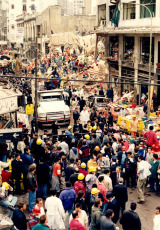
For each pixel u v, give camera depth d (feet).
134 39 108.99
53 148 45.24
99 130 58.23
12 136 40.96
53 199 31.83
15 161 40.04
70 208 34.04
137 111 74.23
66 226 35.14
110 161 45.75
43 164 39.65
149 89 73.26
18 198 40.91
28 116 79.46
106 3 130.00
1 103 52.49
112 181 39.14
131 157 44.42
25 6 394.32
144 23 99.96
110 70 130.72
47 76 148.66
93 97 91.86
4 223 28.07
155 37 93.86
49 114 77.41
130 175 44.32
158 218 29.32
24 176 39.75
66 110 78.74
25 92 109.19
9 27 395.96
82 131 62.64
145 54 103.35
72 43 221.66
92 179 36.94
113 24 124.36
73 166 42.37
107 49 132.57
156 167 42.93
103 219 28.02
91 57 159.02
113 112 77.36
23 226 29.14
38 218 29.71
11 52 256.32
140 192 41.27
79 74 139.23
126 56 116.57
